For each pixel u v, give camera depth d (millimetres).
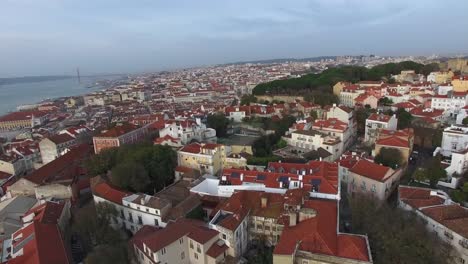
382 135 124938
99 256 70000
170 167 118750
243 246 76062
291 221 70125
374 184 93312
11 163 160250
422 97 183250
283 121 159750
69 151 159875
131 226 90500
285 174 91062
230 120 184375
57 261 72688
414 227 69625
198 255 69500
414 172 102812
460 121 142500
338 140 130500
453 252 68125
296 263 61969
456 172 94750
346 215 87000
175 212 83438
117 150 128500
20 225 97438
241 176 94812
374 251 65000
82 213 89312
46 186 113312
